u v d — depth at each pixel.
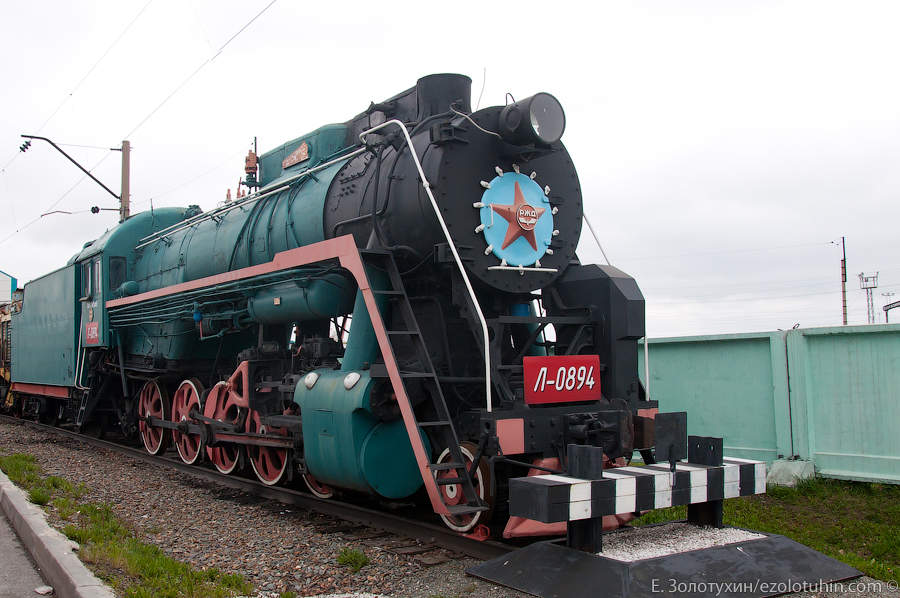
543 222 6.84
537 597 4.46
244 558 5.62
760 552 4.85
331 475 6.65
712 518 5.43
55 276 15.41
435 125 6.33
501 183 6.60
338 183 7.84
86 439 14.31
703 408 9.51
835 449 8.21
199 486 9.16
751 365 9.04
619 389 6.47
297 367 8.36
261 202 9.33
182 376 11.41
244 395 8.59
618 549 4.73
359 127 8.43
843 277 46.50
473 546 5.73
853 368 8.14
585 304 6.80
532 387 5.76
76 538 5.73
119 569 4.97
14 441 14.07
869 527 6.51
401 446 6.45
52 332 15.45
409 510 7.50
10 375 20.23
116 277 12.95
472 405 6.62
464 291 6.27
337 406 6.44
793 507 7.34
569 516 4.42
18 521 6.54
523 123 6.27
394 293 6.41
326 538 6.21
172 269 11.34
